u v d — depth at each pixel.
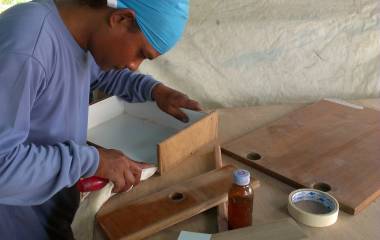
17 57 0.73
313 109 1.32
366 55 1.44
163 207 0.87
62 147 0.81
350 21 1.40
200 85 1.46
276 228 0.80
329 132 1.17
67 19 0.83
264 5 1.37
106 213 0.87
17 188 0.75
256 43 1.42
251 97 1.49
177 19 0.78
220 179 0.94
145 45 0.80
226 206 0.88
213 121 1.11
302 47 1.43
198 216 0.88
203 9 1.37
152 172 0.99
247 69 1.45
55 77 0.83
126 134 1.19
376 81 1.47
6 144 0.72
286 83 1.47
